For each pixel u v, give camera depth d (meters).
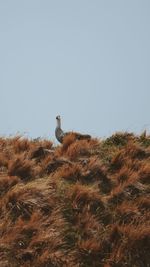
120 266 19.34
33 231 19.36
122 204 21.67
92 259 19.34
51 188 21.83
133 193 22.72
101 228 20.59
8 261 18.09
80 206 21.36
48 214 20.48
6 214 19.73
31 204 20.48
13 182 21.67
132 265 19.52
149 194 22.92
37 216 19.81
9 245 18.48
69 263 18.58
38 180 22.44
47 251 18.56
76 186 21.81
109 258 19.48
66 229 20.06
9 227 19.12
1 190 21.33
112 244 19.98
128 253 19.81
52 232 19.59
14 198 20.55
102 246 19.88
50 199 21.00
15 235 18.81
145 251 20.11
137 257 19.83
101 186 23.11
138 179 23.59
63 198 21.45
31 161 23.58
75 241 19.78
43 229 19.55
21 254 18.36
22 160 23.14
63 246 19.33
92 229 20.41
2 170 23.02
